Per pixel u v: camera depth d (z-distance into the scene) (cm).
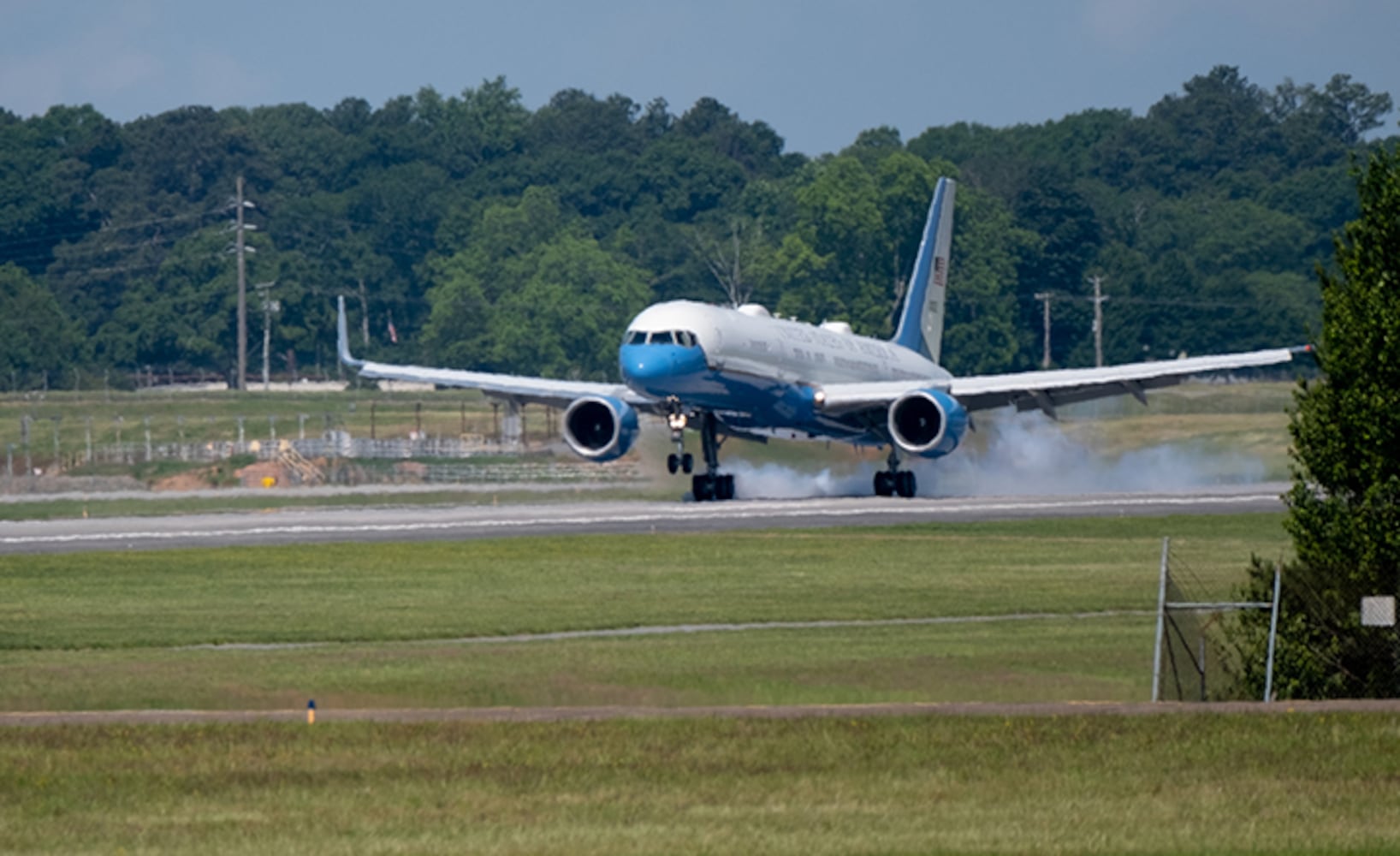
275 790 7644
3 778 7819
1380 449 10006
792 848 6788
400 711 9056
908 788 7688
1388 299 10112
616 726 8712
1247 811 7325
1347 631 9894
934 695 9956
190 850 6838
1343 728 8706
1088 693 9988
